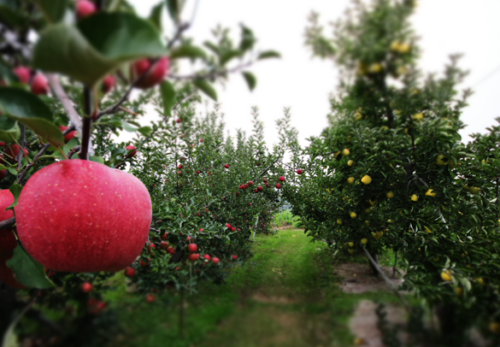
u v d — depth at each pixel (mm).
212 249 1925
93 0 437
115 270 934
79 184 802
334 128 1386
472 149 1676
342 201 1851
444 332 628
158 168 2262
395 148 1327
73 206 772
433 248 1351
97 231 794
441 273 1098
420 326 637
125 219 852
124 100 706
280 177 2840
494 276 1030
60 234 768
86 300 797
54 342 579
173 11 471
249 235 2500
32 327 629
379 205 1643
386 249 1757
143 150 2068
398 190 1549
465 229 1554
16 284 1168
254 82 604
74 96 836
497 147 1572
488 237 1457
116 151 1545
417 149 1415
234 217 2607
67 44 371
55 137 778
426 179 1481
